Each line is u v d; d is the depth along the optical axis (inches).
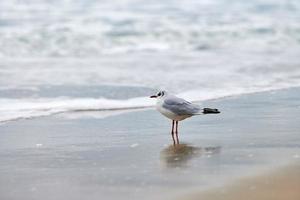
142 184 358.0
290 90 735.7
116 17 1501.0
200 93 720.3
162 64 979.3
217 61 1011.3
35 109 635.5
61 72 903.7
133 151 447.8
